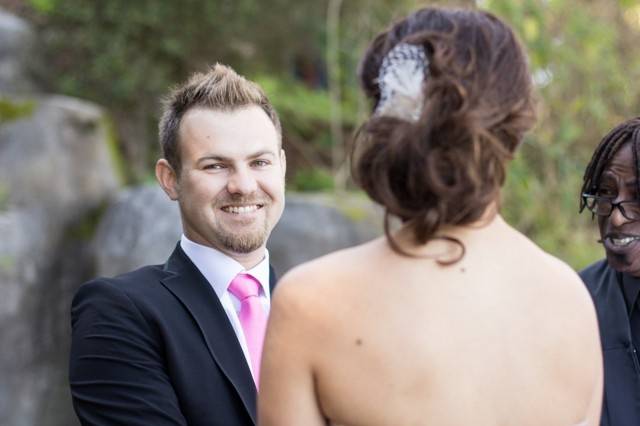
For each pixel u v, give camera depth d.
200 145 2.16
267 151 2.20
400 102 1.30
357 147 1.34
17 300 5.78
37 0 7.98
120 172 7.13
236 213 2.16
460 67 1.29
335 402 1.31
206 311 2.10
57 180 6.37
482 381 1.28
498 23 1.36
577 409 1.34
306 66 9.97
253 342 2.16
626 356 2.08
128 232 6.18
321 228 6.16
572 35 6.31
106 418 1.94
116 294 2.04
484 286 1.32
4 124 6.44
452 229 1.35
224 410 2.00
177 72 8.40
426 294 1.30
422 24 1.36
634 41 7.01
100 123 7.08
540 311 1.34
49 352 6.03
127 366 1.96
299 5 8.38
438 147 1.26
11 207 6.09
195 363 2.02
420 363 1.27
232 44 8.30
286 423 1.33
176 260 2.22
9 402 5.68
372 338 1.29
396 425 1.27
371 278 1.33
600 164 2.09
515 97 1.32
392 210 1.30
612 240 2.06
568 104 6.46
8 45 8.00
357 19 8.41
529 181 6.22
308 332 1.32
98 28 7.98
